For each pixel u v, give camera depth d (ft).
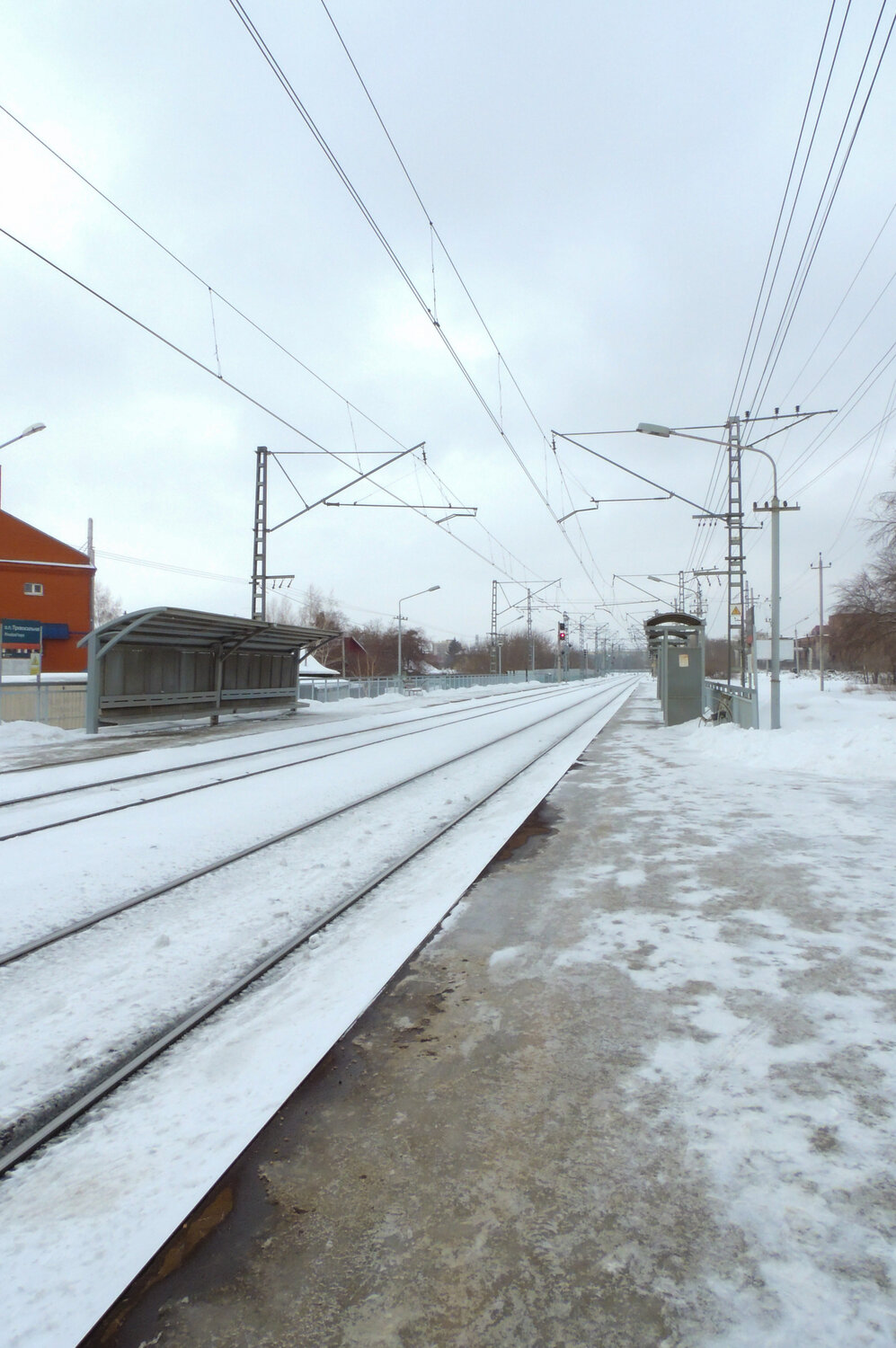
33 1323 7.04
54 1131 10.05
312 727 77.25
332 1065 11.72
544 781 40.68
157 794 35.99
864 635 146.51
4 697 68.80
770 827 27.84
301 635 88.12
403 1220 8.34
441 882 21.52
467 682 245.86
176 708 73.67
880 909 18.33
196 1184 9.03
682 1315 7.00
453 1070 11.48
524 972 15.10
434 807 32.89
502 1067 11.53
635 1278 7.44
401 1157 9.42
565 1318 6.98
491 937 17.12
